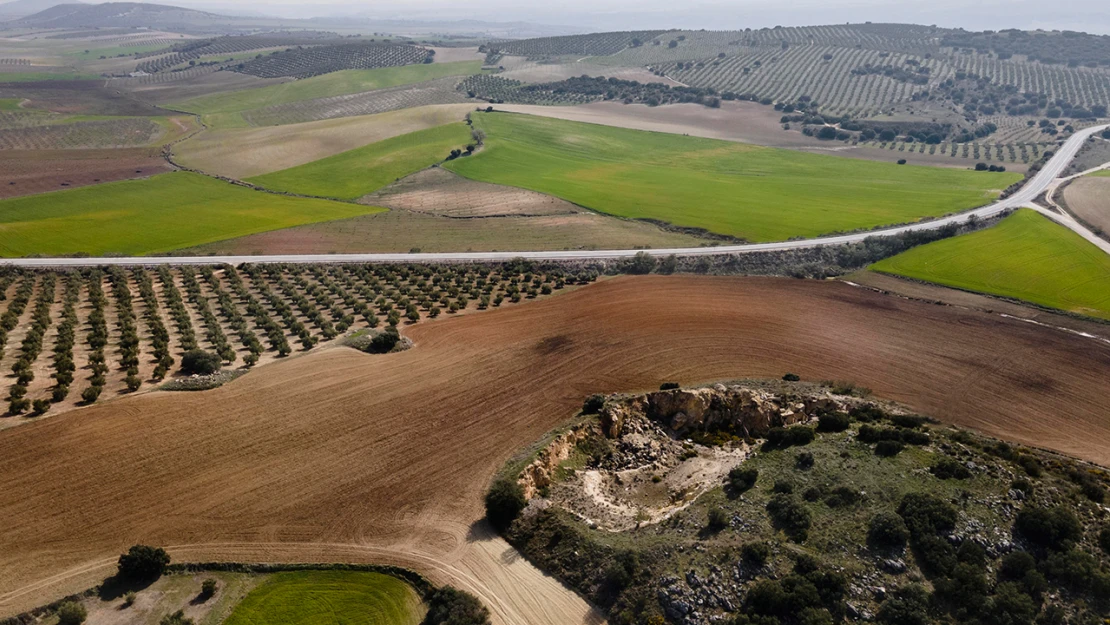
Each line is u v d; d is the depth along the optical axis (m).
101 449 54.66
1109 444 61.41
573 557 45.41
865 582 40.09
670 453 59.47
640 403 63.38
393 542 47.56
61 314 84.19
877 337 80.94
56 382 64.69
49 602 42.19
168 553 46.06
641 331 80.25
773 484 49.16
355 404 62.78
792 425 56.94
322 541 47.50
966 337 81.56
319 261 113.50
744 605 39.88
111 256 114.62
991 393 69.44
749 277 100.94
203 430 57.81
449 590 43.00
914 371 73.25
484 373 69.31
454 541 47.72
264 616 42.22
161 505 49.88
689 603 40.41
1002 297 95.62
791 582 39.97
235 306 90.62
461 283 100.62
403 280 103.56
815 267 109.88
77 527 47.62
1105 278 101.94
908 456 50.59
